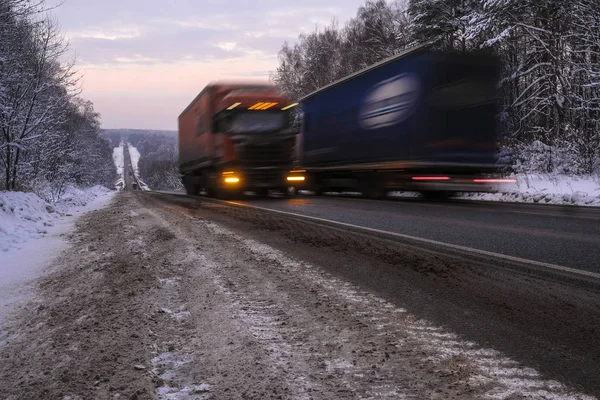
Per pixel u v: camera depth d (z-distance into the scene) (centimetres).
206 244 784
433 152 1500
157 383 289
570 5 2319
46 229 1082
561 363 305
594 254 630
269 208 1413
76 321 414
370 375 293
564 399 258
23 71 1434
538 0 2425
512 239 759
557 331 362
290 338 359
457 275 536
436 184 1538
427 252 666
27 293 520
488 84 1522
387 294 472
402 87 1597
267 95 1836
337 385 281
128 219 1244
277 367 307
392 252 675
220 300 463
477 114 1515
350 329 375
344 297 464
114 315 426
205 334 372
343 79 2020
